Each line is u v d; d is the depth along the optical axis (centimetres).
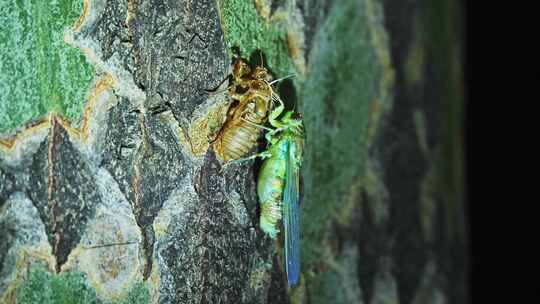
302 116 33
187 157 30
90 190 28
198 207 30
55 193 28
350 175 35
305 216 34
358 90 35
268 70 32
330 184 34
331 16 34
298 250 32
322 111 34
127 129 29
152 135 29
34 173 27
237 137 30
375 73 36
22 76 27
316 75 33
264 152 31
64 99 28
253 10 31
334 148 34
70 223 28
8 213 27
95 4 28
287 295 33
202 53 30
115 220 29
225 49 30
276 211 31
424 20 38
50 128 28
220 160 30
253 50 31
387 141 36
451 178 39
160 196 29
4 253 27
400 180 37
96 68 28
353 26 35
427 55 38
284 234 32
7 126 27
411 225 37
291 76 33
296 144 31
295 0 33
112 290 29
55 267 28
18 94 27
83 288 28
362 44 35
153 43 29
